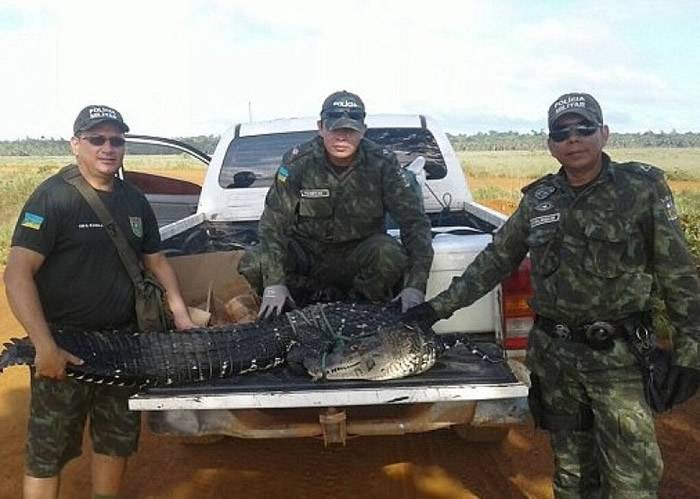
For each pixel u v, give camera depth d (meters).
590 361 2.02
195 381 2.27
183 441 3.15
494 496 2.69
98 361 2.23
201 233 3.98
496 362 2.30
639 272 1.98
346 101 2.64
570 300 2.03
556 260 2.04
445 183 4.07
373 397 2.10
